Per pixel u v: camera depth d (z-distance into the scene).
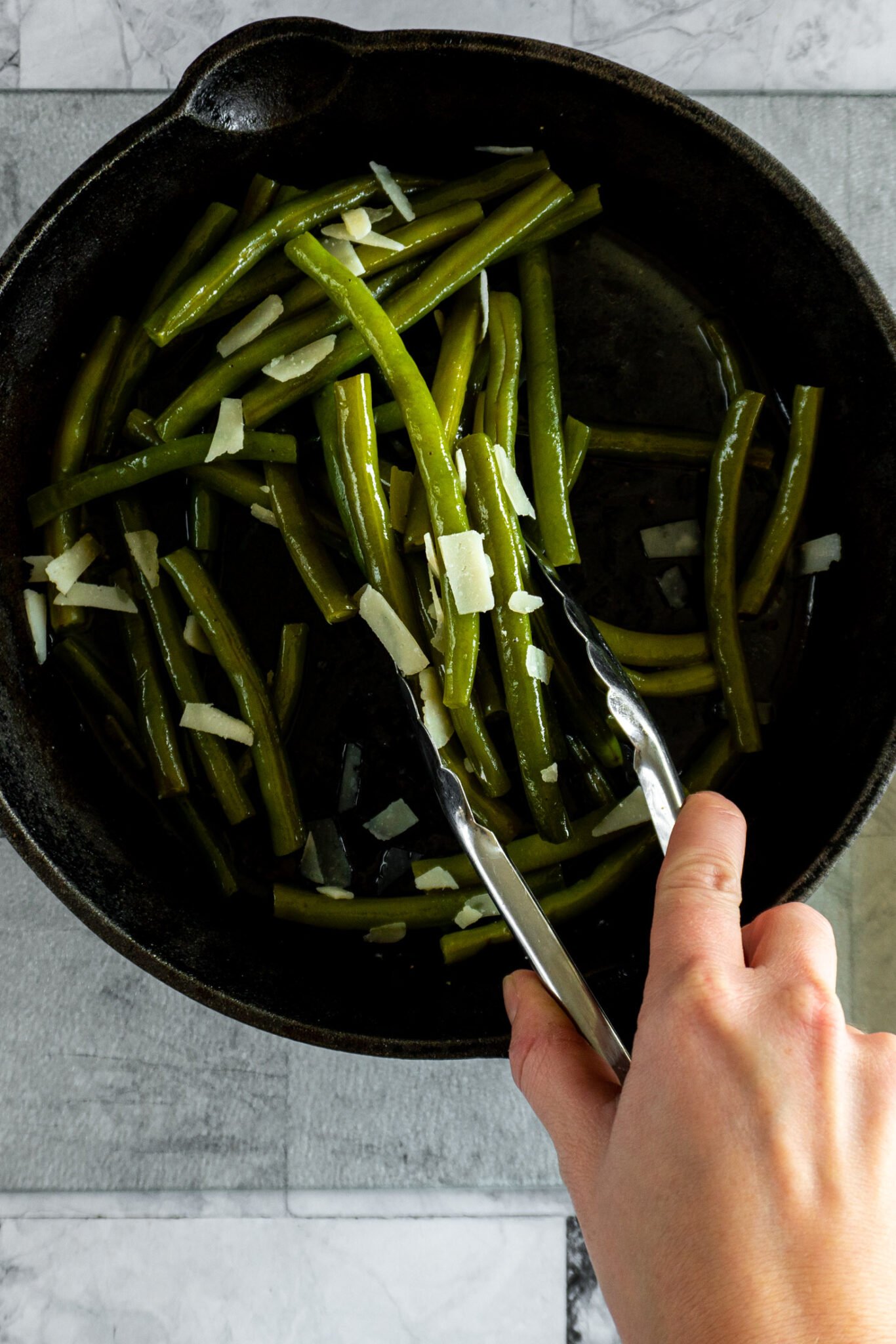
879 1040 0.43
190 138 0.52
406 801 0.55
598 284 0.56
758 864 0.55
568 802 0.54
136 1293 0.58
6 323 0.52
